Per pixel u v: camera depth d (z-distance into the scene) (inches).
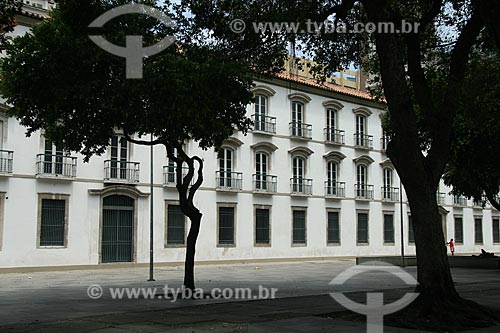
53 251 1110.4
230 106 597.0
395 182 1815.9
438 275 449.4
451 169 1037.2
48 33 530.3
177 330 399.9
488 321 429.4
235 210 1395.2
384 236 1764.3
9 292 708.0
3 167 1056.2
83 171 1165.1
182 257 1289.4
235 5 577.3
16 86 541.3
